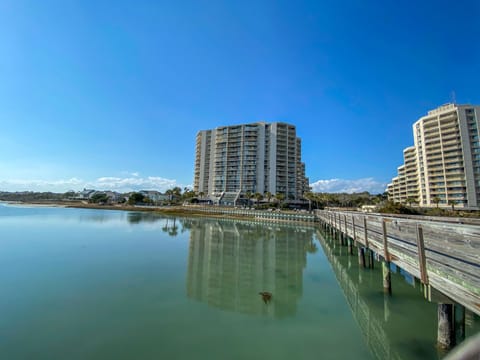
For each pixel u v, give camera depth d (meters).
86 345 8.47
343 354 8.27
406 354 8.16
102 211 87.25
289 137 110.69
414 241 8.50
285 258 22.14
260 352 8.36
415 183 94.50
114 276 15.82
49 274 15.85
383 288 13.91
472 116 78.44
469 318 9.93
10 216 55.41
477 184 75.19
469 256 5.88
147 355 8.03
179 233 36.56
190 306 11.84
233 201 100.50
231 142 111.81
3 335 8.91
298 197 109.62
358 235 16.48
